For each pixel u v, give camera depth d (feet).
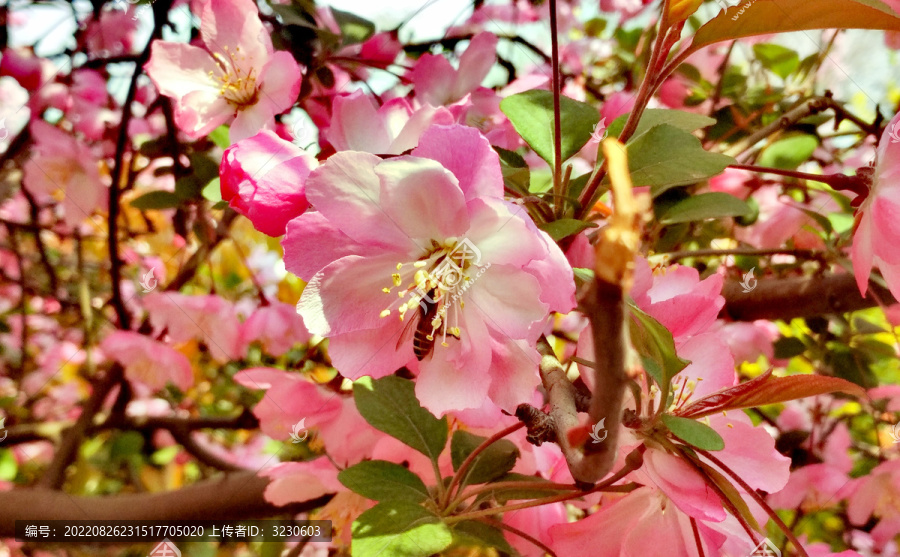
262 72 0.50
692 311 0.41
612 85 0.88
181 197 0.66
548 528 0.46
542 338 0.41
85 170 0.73
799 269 0.80
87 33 0.70
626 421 0.35
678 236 0.68
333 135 0.45
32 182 0.72
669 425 0.34
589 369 0.36
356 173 0.35
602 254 0.22
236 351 0.74
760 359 0.94
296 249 0.36
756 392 0.36
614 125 0.49
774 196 0.79
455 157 0.35
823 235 0.76
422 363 0.39
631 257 0.22
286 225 0.37
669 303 0.41
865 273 0.46
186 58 0.51
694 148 0.44
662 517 0.41
